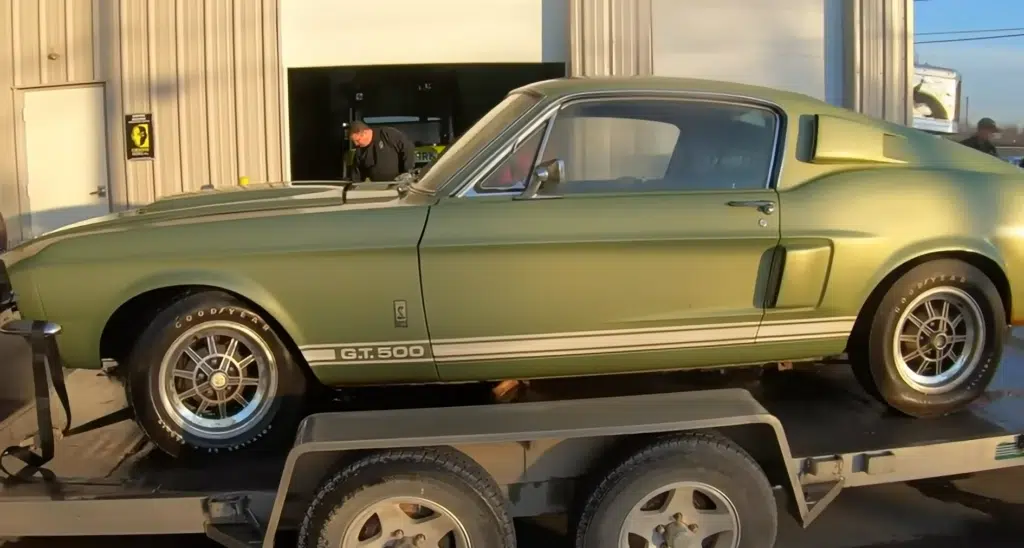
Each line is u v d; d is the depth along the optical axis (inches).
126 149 376.5
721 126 141.3
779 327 138.3
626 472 112.1
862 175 140.7
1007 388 161.5
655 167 139.7
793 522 145.5
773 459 120.6
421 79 386.3
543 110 136.0
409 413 118.6
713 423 113.7
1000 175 147.3
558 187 136.3
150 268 128.9
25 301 130.4
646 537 114.0
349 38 372.5
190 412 134.1
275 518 111.2
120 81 373.4
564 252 130.2
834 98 378.0
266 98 368.5
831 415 147.6
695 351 137.3
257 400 135.3
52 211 389.4
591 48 362.9
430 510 109.7
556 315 131.9
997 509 150.5
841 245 135.6
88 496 118.6
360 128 308.8
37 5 375.2
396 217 130.6
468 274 129.7
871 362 143.1
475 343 132.2
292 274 129.1
